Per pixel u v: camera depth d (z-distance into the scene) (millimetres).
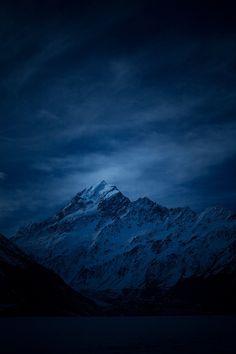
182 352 108875
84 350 112312
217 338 151250
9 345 121250
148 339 146625
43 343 128125
